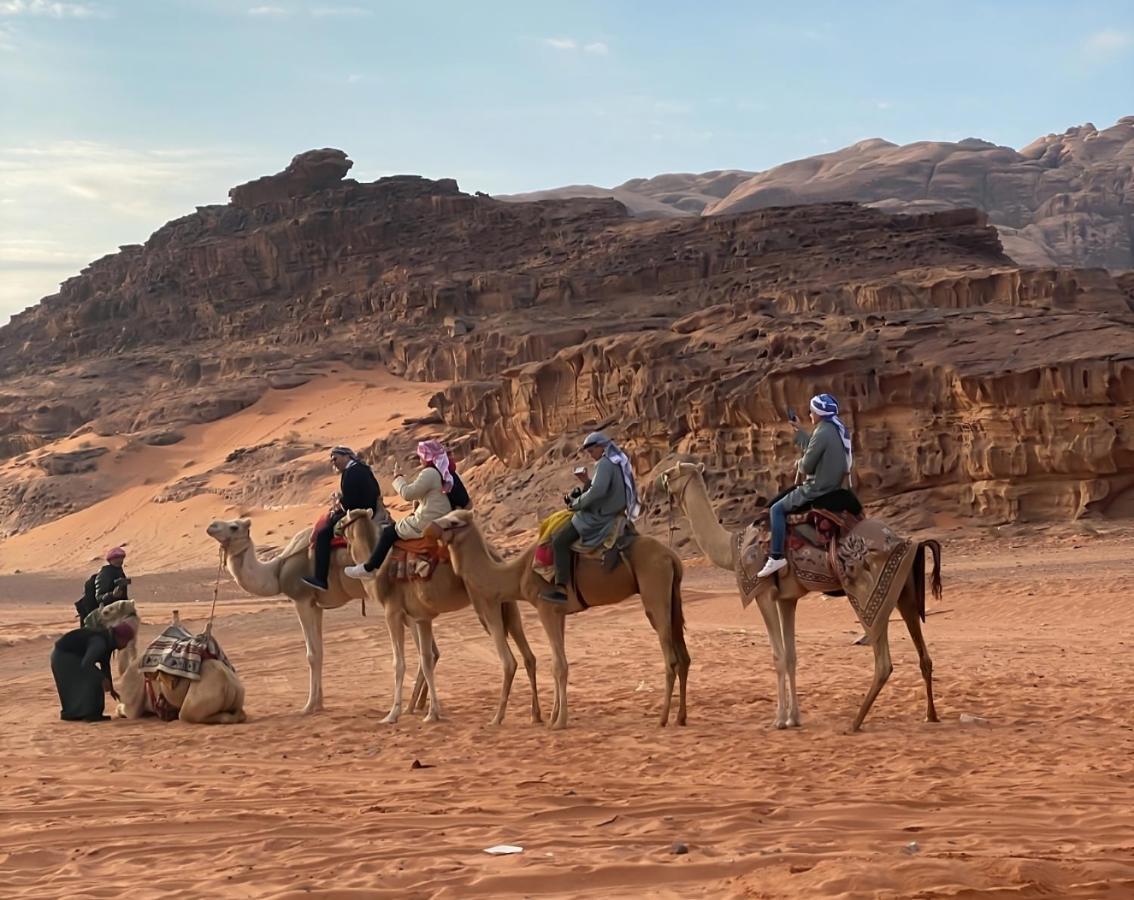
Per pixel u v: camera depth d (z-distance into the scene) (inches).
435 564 595.2
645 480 2226.9
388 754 514.0
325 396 5334.6
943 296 3031.5
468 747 521.7
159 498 4254.4
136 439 5059.1
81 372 6988.2
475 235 7199.8
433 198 7815.0
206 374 6446.9
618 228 6510.8
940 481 1866.4
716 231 5546.3
